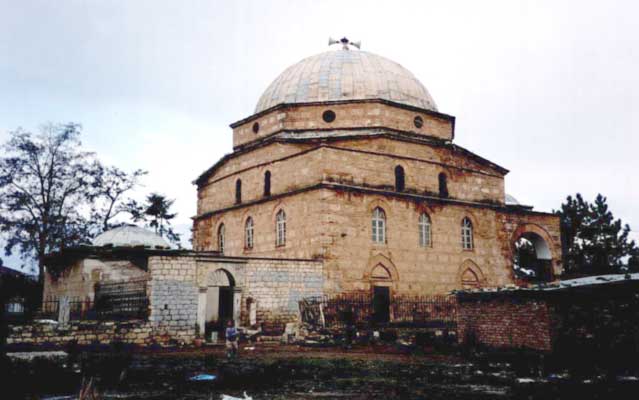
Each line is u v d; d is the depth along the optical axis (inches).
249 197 1738.4
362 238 1497.3
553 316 872.3
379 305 1497.3
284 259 1375.5
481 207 1752.0
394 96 1802.4
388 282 1521.9
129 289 1341.0
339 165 1505.9
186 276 1222.9
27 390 629.9
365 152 1555.1
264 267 1347.2
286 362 917.2
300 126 1727.4
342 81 1796.3
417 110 1765.5
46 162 2042.3
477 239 1724.9
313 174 1503.4
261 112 1795.0
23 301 1851.6
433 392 622.2
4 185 1961.1
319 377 745.0
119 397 597.9
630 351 816.9
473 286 1686.8
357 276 1470.2
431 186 1662.2
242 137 1882.4
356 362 912.9
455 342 1159.0
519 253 2375.7
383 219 1555.1
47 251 2011.6
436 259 1622.8
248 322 1309.1
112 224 2303.2
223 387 664.4
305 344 1186.0
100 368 813.9
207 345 1186.0
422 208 1626.5
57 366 796.0
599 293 853.2
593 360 839.1
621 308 832.3
